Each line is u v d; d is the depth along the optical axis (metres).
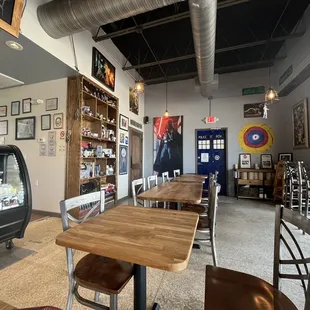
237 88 6.11
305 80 4.51
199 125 6.49
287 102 5.50
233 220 3.55
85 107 3.65
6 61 3.07
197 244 2.50
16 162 2.23
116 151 4.78
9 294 1.56
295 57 4.45
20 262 2.04
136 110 6.30
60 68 3.31
